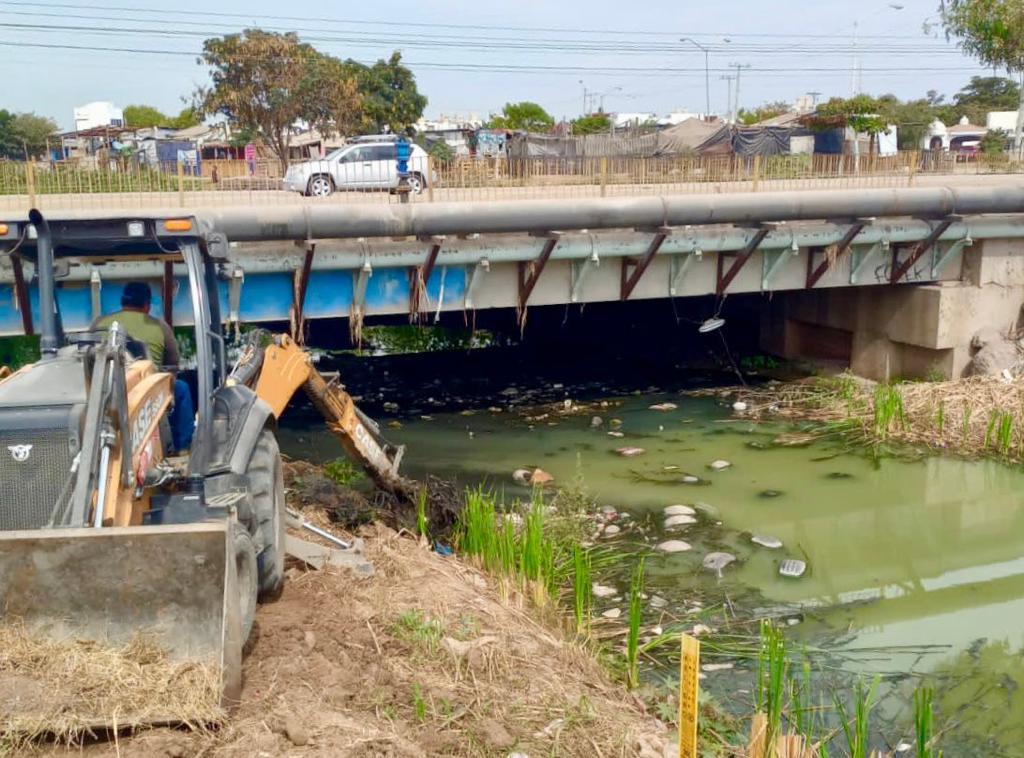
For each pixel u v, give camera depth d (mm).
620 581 10312
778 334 22156
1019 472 14336
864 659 8750
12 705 4953
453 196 20250
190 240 6785
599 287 17312
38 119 53562
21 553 5184
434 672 6641
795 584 10438
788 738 6027
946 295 18625
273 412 8000
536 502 10891
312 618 7051
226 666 5344
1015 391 16641
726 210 16562
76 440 5547
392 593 7938
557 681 6961
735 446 15734
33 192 16266
